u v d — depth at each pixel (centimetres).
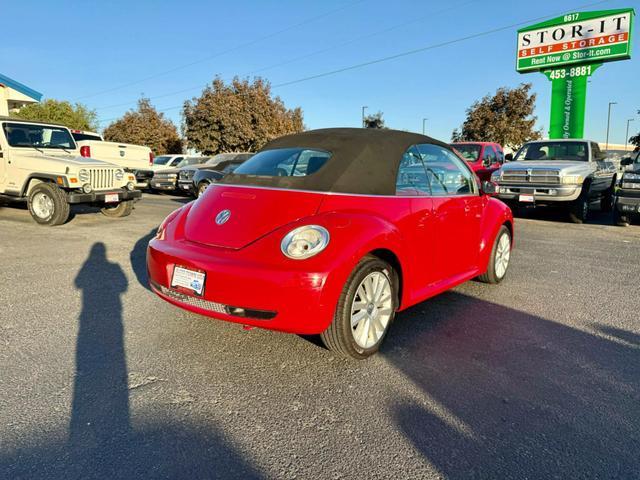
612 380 303
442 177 417
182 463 215
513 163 1153
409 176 374
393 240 325
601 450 231
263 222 307
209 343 346
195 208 353
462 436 240
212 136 2914
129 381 288
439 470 214
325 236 289
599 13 1984
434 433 243
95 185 904
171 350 333
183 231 337
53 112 3700
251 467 213
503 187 1112
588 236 872
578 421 256
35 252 632
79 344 338
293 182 332
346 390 284
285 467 214
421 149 400
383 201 338
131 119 3712
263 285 277
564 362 328
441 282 410
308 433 240
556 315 424
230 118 2891
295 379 296
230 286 284
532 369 317
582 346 356
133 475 206
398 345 353
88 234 777
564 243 794
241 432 240
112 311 407
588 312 434
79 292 459
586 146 1155
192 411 258
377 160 352
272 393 279
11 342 339
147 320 388
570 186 1026
